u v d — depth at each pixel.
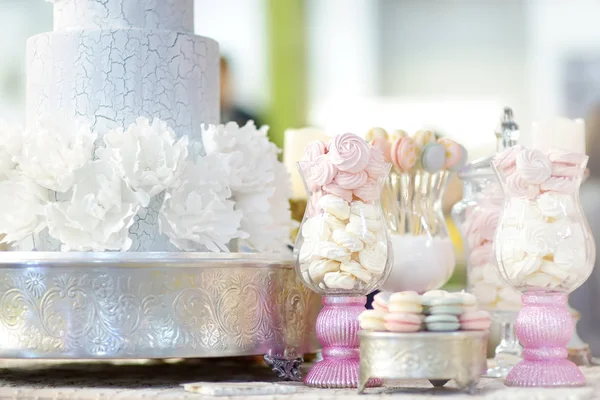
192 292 1.46
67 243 1.49
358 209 1.46
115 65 1.62
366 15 4.65
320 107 4.68
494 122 4.59
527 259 1.43
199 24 4.58
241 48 4.59
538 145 1.87
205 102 1.71
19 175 1.56
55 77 1.64
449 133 4.63
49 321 1.45
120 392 1.37
